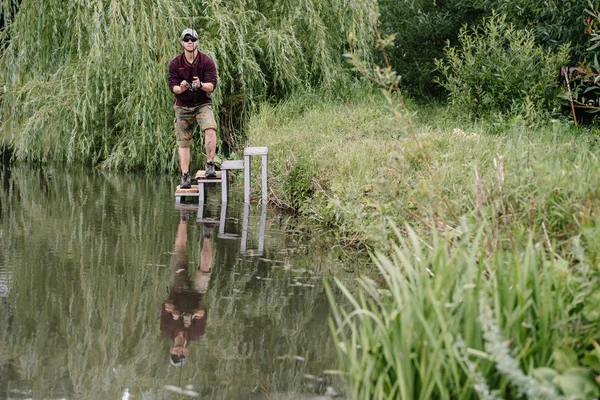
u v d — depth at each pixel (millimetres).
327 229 7938
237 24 13859
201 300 5000
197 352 4031
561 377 2740
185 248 6719
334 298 5070
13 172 12969
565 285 3291
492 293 3164
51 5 13328
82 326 4422
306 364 3863
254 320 4578
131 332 4328
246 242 7086
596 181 4684
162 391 3494
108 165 13594
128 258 6227
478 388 2715
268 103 13961
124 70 13344
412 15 16547
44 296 5027
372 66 16156
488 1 14852
